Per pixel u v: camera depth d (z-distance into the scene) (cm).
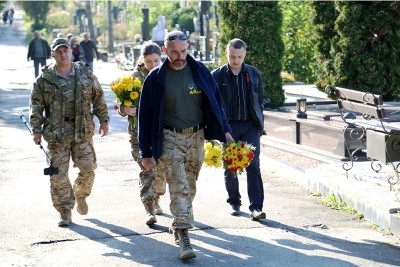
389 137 1122
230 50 1130
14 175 1531
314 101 1983
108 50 7275
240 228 1103
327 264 938
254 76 1150
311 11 2147
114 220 1155
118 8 9856
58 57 1098
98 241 1044
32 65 5222
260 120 1147
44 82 1100
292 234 1070
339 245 1018
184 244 951
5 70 4800
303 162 1530
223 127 985
